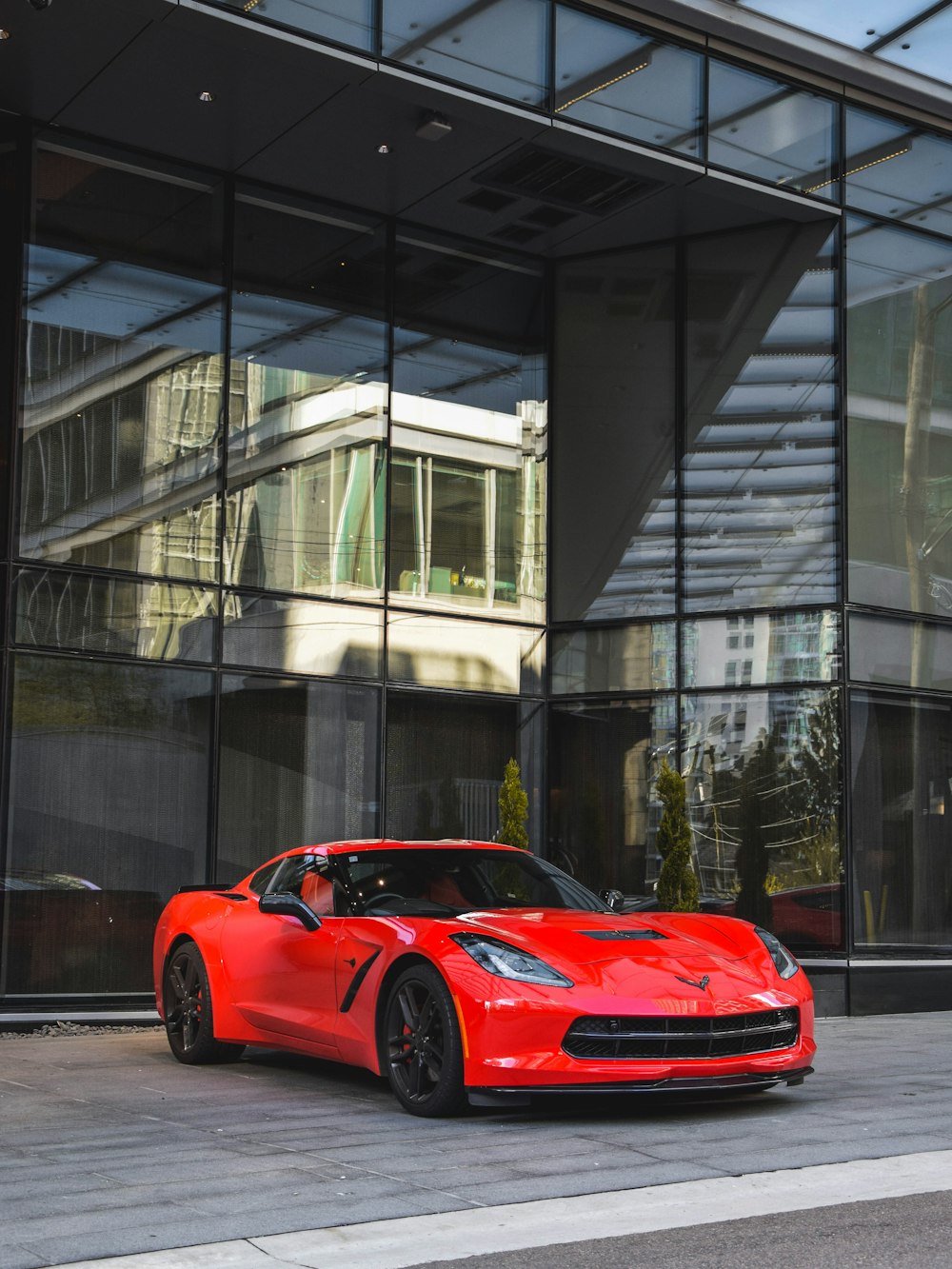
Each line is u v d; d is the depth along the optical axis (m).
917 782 11.71
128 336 10.54
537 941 5.76
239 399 11.09
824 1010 10.94
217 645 10.62
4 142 10.27
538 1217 3.95
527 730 12.37
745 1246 3.65
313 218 11.69
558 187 11.39
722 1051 5.55
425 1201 4.12
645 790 12.00
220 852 10.45
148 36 9.14
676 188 11.37
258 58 9.42
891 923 11.38
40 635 9.81
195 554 10.63
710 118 11.14
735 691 11.72
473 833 11.89
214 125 10.36
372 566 11.58
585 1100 5.44
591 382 12.73
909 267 12.20
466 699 12.01
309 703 11.05
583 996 5.35
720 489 12.02
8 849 9.55
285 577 11.09
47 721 9.80
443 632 11.95
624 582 12.34
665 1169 4.55
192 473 10.70
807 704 11.41
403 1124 5.45
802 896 11.26
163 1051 8.16
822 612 11.45
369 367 11.83
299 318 11.50
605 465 12.57
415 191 11.55
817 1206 4.08
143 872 10.08
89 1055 7.99
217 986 7.22
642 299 12.59
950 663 12.08
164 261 10.81
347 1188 4.29
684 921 6.58
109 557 10.20
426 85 9.78
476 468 12.37
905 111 12.25
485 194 11.59
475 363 12.50
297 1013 6.61
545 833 12.36
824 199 11.73
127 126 10.37
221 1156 4.81
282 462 11.22
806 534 11.62
